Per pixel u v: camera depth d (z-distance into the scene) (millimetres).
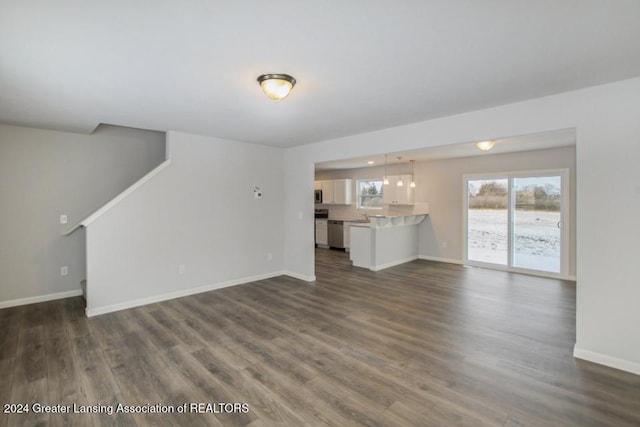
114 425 2006
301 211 5566
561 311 4004
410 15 1677
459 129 3500
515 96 2938
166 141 4539
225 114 3535
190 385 2430
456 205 6992
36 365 2705
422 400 2238
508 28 1807
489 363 2736
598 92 2670
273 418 2064
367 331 3402
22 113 3504
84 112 3457
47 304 4230
